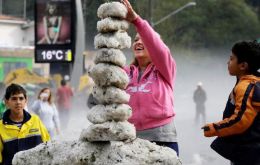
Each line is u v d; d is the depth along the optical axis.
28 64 78.25
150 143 7.59
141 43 8.70
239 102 7.94
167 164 7.36
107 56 7.59
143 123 8.48
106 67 7.58
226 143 8.19
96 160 7.48
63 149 7.78
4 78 69.81
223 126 8.01
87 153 7.53
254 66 8.36
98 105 7.71
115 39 7.62
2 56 76.56
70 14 34.84
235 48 8.45
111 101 7.59
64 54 35.22
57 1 34.56
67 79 39.78
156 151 7.45
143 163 7.33
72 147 7.71
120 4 7.75
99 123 7.57
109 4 7.70
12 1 106.31
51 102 22.03
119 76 7.58
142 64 8.73
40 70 79.00
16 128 10.77
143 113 8.48
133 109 8.54
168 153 7.45
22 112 10.91
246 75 8.23
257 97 7.89
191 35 98.56
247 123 7.89
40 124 10.98
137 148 7.45
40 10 35.06
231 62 8.51
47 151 7.87
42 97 21.89
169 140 8.52
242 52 8.36
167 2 88.75
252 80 8.09
